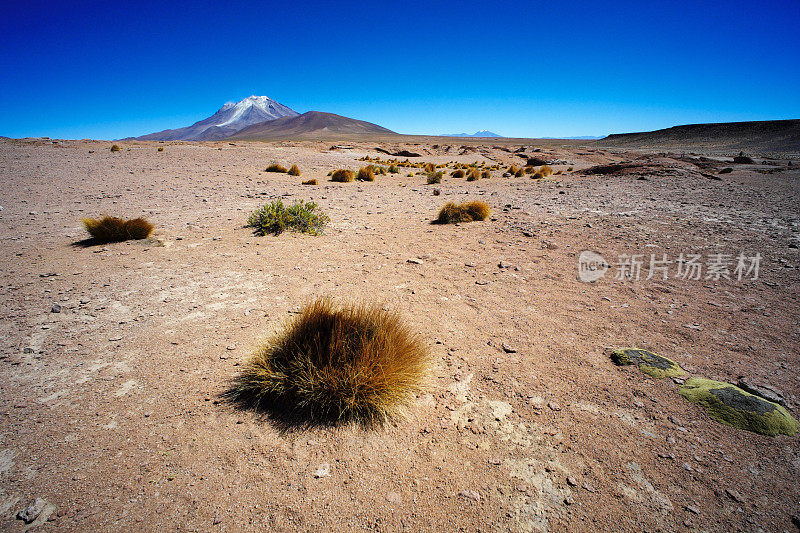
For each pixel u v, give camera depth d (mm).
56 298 4680
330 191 16094
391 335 3033
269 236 8094
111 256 6461
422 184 21406
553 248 7445
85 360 3348
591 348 3727
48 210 10070
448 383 3172
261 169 21766
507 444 2529
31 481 2121
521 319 4375
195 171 19125
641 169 25547
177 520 1945
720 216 10445
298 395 2785
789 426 2607
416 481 2236
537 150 68062
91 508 1983
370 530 1945
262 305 4582
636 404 2898
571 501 2113
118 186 14211
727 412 2742
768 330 4035
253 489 2143
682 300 4926
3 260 6133
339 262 6438
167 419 2650
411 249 7383
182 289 5062
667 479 2248
